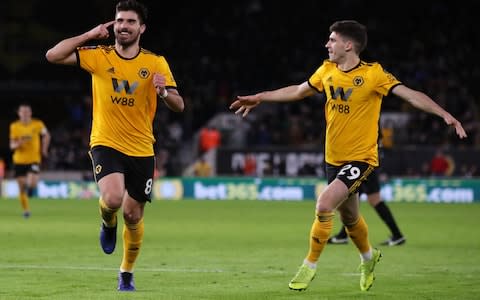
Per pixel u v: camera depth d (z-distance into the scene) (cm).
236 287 2636
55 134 10094
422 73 10575
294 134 9694
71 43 2362
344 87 2489
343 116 2498
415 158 8656
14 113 10756
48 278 2792
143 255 3562
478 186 8219
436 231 4991
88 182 8831
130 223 2467
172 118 10344
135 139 2414
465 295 2511
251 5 11919
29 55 10838
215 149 9006
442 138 9356
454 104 9912
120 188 2348
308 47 11300
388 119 9600
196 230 4925
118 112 2392
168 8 11825
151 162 2450
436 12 11562
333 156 2534
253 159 8944
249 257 3516
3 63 10756
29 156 5869
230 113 10256
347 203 2520
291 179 8588
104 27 2375
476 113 10025
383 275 2981
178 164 9738
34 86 10788
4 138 10688
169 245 4012
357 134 2497
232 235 4600
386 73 2484
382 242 4322
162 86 2322
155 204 7712
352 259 3453
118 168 2381
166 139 9806
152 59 2425
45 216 6003
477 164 8525
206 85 10869
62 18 10894
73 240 4172
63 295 2427
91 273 2925
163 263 3275
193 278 2842
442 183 8306
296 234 4675
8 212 6444
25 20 10825
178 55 11494
